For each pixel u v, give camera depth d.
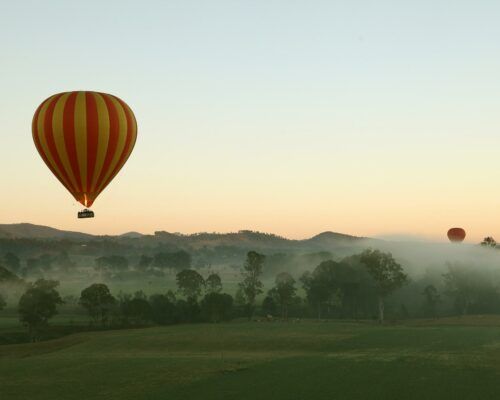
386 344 65.75
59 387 44.16
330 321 120.25
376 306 148.62
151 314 116.62
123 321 117.81
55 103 43.56
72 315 130.62
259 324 99.25
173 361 54.03
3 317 127.25
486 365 48.53
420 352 57.50
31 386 44.75
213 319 121.75
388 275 128.62
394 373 45.75
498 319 113.00
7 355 77.62
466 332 75.56
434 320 116.19
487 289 145.50
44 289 105.50
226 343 72.50
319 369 48.09
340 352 61.00
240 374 46.69
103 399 39.97
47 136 43.34
